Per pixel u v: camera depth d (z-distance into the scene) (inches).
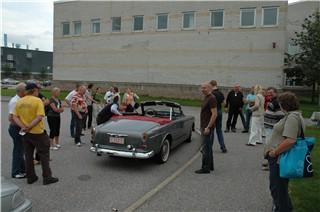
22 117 184.5
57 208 151.6
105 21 1001.5
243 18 791.7
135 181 197.2
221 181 197.5
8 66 2610.7
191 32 856.9
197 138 365.1
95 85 1029.2
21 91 198.5
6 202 112.4
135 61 952.3
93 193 173.3
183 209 151.4
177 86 886.4
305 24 848.9
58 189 179.0
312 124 486.6
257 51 778.2
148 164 242.5
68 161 244.2
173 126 267.1
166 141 252.2
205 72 844.6
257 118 316.8
